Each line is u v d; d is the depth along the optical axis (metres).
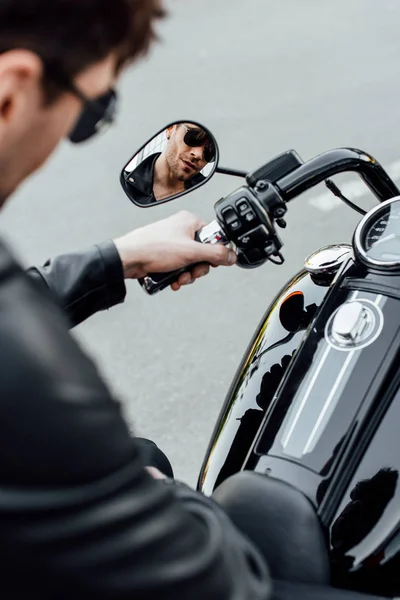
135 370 3.31
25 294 0.62
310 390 1.34
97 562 0.61
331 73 5.69
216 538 0.69
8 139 0.70
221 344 3.38
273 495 1.18
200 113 5.43
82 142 0.96
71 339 0.64
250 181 1.47
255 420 1.50
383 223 1.54
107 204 4.54
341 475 1.24
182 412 3.08
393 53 5.86
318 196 4.17
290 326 1.67
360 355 1.35
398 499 1.22
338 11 6.75
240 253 1.39
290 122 5.12
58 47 0.66
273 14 6.92
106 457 0.62
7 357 0.59
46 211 4.55
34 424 0.59
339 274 1.55
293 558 1.13
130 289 3.77
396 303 1.41
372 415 1.29
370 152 4.62
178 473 2.79
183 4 7.43
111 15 0.68
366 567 1.19
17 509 0.59
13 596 0.62
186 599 0.64
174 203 4.41
